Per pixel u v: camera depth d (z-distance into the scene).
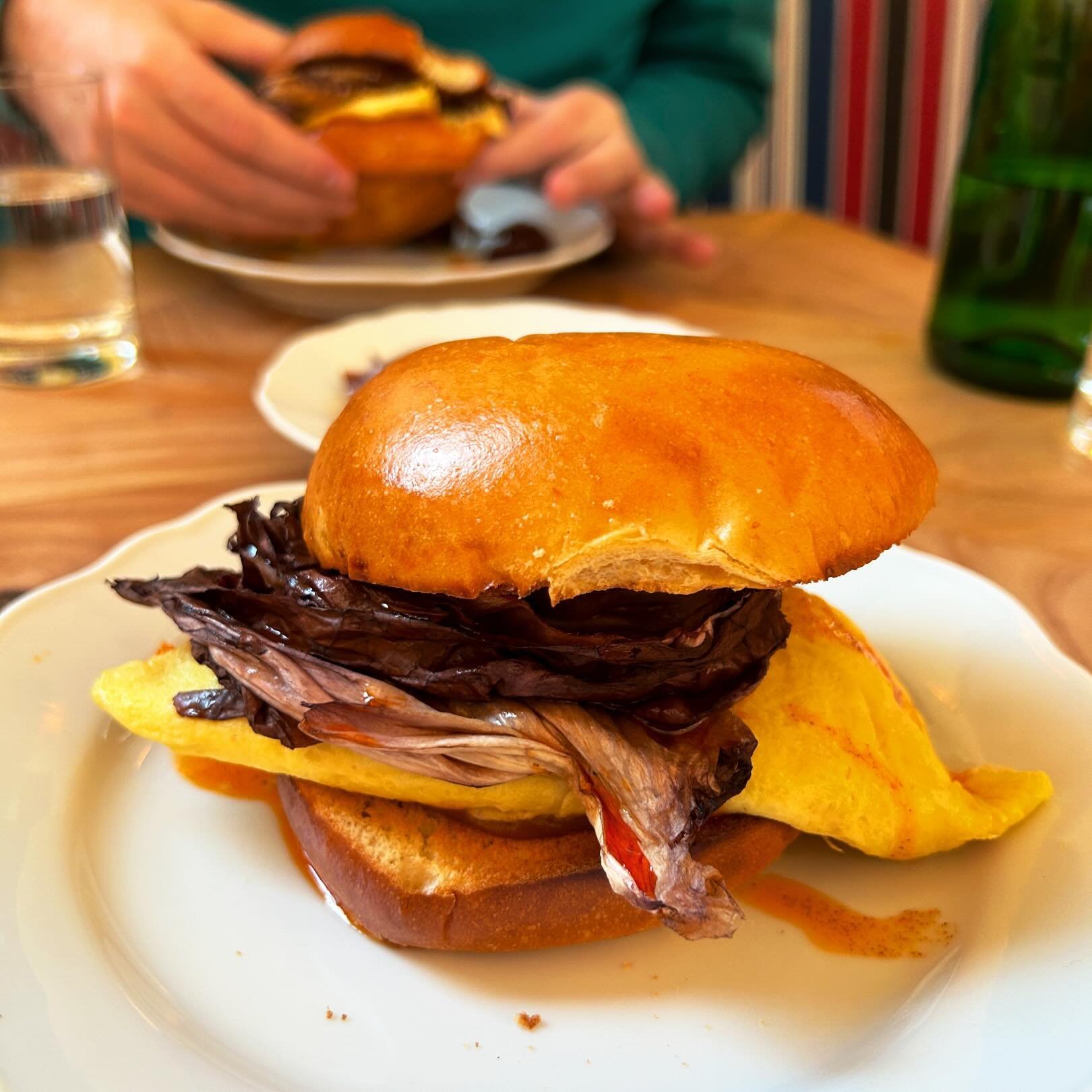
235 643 0.22
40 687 0.26
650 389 0.20
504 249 0.55
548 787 0.22
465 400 0.20
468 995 0.21
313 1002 0.21
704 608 0.21
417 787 0.22
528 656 0.21
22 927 0.20
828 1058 0.19
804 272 0.60
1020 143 0.43
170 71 0.52
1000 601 0.30
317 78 0.51
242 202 0.54
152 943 0.22
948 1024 0.19
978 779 0.24
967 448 0.42
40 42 0.57
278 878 0.24
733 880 0.22
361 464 0.21
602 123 0.61
